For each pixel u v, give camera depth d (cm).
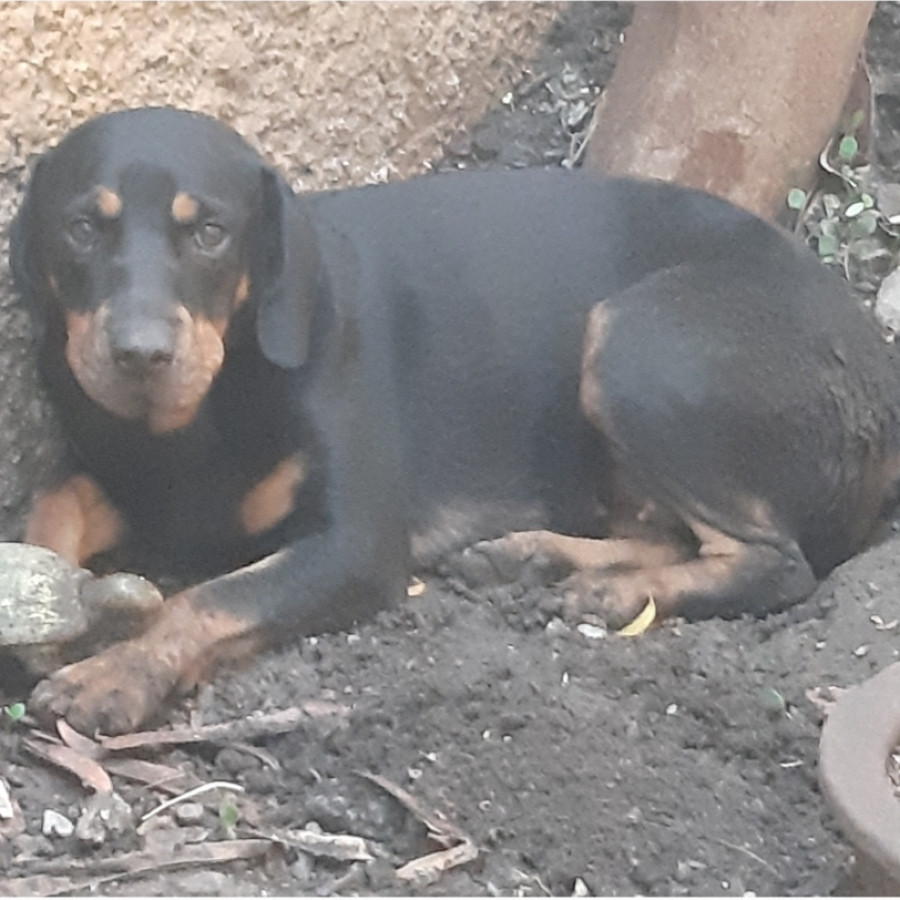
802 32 283
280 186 232
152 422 231
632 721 224
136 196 224
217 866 208
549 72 312
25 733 219
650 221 253
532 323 249
